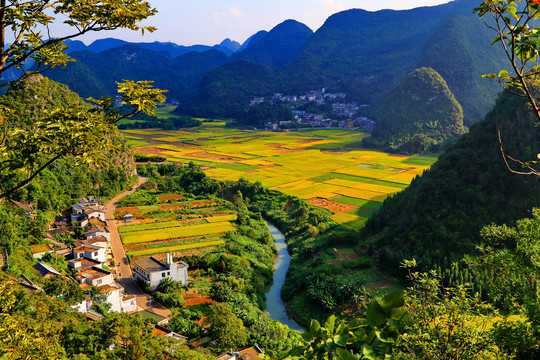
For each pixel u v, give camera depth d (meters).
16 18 17.73
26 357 20.58
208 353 59.56
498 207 100.56
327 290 86.56
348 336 7.39
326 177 197.38
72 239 104.25
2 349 19.72
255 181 179.38
